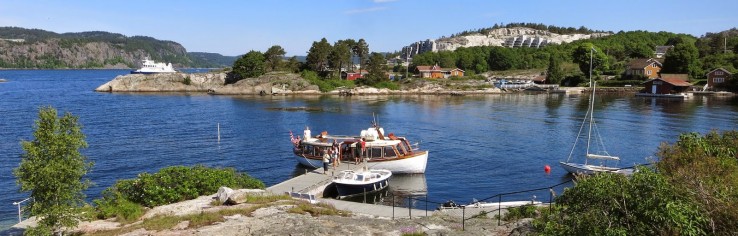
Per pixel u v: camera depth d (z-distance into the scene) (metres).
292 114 82.88
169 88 141.75
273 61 155.38
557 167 43.00
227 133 61.91
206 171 29.00
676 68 134.25
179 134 61.06
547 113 81.50
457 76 159.38
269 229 19.70
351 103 104.19
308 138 45.69
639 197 13.33
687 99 105.81
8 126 66.56
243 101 108.75
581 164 42.50
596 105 94.69
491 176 40.41
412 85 138.38
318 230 19.58
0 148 51.25
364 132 43.09
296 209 23.47
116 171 42.31
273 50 155.75
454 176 40.66
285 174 42.03
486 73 183.50
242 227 20.09
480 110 87.69
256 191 27.06
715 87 119.00
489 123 70.00
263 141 56.38
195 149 51.69
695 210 12.63
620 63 161.12
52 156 18.53
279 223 20.67
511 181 38.75
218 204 24.84
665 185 13.54
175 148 52.12
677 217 12.24
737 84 115.56
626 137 56.34
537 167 43.06
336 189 34.94
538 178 39.47
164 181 26.27
